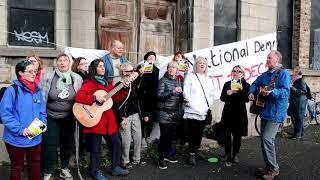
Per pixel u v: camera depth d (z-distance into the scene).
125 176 5.78
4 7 6.91
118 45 6.08
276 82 5.64
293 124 9.55
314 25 11.59
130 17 8.38
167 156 6.52
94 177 5.46
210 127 7.99
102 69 5.42
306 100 9.15
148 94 6.37
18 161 4.44
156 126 6.80
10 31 7.07
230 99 6.43
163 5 8.80
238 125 6.38
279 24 10.98
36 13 7.29
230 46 8.44
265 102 5.67
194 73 6.40
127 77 5.69
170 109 6.11
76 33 7.40
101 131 5.37
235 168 6.36
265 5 10.01
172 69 6.09
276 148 7.86
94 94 5.32
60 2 7.39
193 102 6.26
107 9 8.08
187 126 6.36
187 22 8.77
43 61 7.15
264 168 6.14
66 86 5.32
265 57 8.82
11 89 4.41
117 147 5.70
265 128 5.75
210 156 7.00
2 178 5.53
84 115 5.23
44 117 4.67
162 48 8.83
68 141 5.56
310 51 11.50
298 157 7.13
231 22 9.59
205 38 8.85
